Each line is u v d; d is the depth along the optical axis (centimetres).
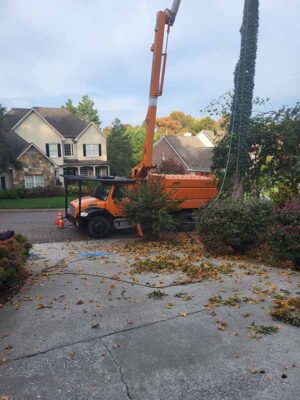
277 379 326
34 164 3139
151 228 1123
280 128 1119
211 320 456
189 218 1266
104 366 356
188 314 477
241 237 835
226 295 549
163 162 3459
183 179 1252
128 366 355
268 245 782
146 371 346
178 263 767
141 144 5272
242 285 598
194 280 636
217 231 855
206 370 344
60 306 521
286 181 1133
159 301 530
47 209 2222
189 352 378
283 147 1130
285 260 741
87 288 603
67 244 1107
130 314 484
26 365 362
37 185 3175
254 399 300
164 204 1118
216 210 862
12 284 603
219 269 704
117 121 4366
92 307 514
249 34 994
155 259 815
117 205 1231
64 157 3681
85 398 309
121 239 1216
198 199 1272
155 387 321
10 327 454
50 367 357
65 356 377
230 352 376
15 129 3325
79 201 1224
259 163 1175
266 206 846
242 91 1034
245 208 837
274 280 625
